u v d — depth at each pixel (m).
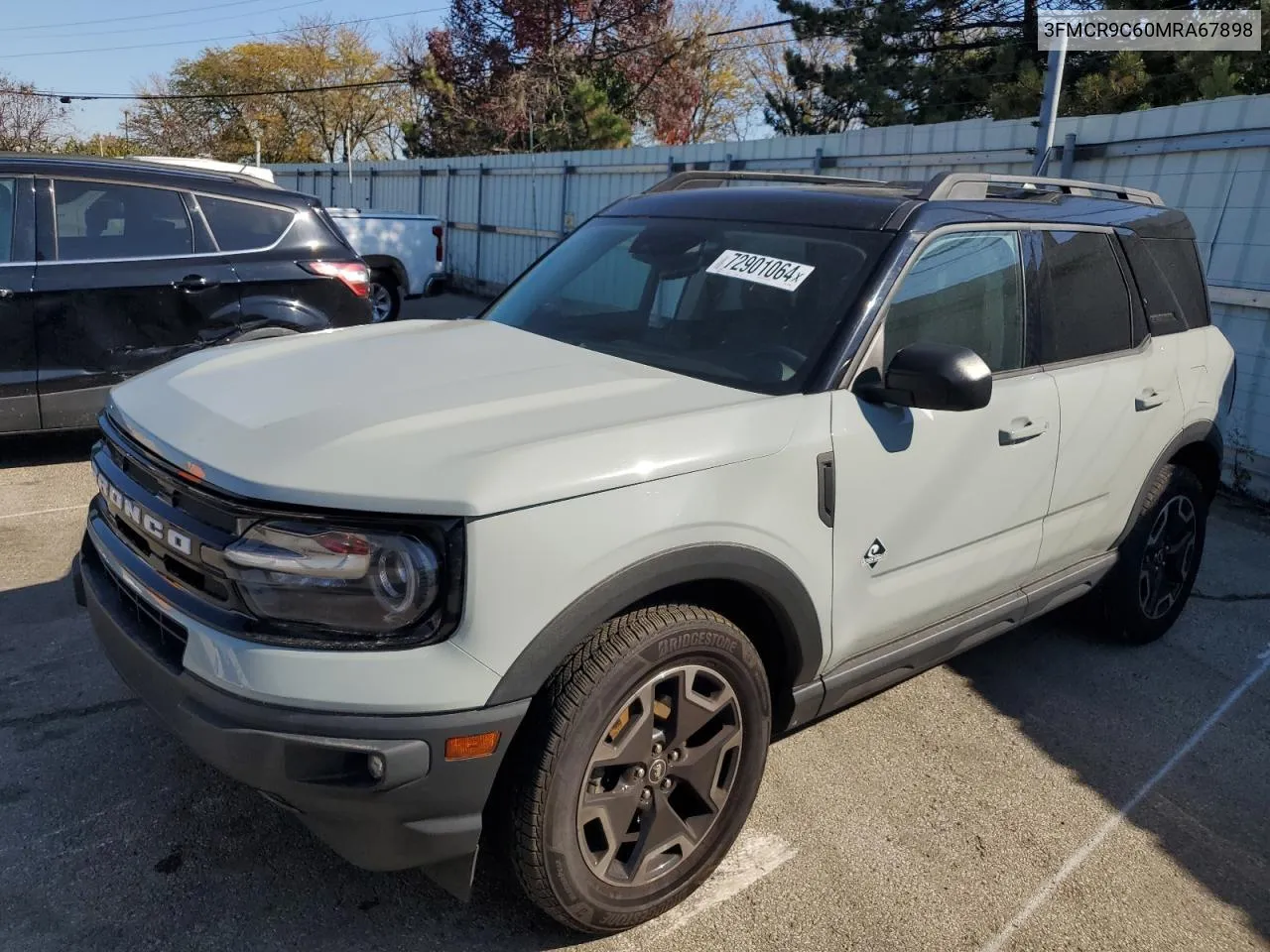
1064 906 2.92
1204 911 2.95
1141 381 4.04
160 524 2.43
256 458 2.29
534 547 2.24
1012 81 15.83
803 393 2.85
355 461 2.25
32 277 5.84
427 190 20.28
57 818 2.98
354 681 2.15
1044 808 3.39
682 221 3.69
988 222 3.44
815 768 3.53
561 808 2.36
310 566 2.17
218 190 6.59
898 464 2.99
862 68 19.44
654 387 2.82
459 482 2.20
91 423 6.15
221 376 2.88
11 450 6.74
